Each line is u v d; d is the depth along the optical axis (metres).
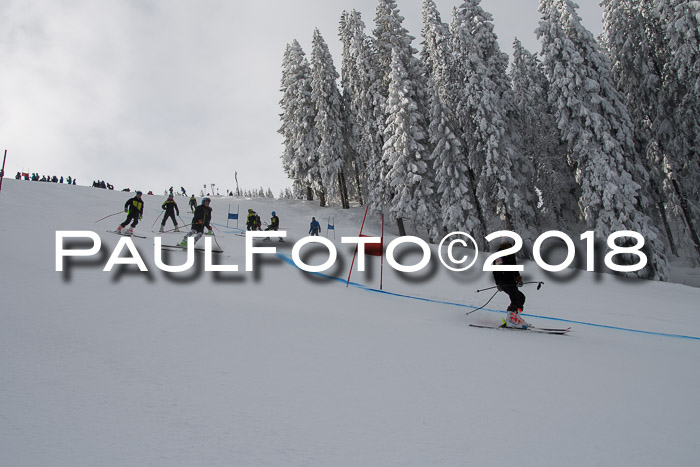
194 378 3.26
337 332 4.85
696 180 25.03
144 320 4.75
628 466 2.24
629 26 26.55
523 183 27.34
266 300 6.52
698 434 2.71
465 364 3.99
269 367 3.58
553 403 3.12
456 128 28.66
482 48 29.05
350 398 3.03
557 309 10.47
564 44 23.67
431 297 10.10
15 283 6.03
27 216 15.09
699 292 18.05
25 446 2.18
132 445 2.25
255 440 2.36
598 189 22.36
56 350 3.68
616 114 23.66
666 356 5.12
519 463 2.22
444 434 2.53
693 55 23.45
